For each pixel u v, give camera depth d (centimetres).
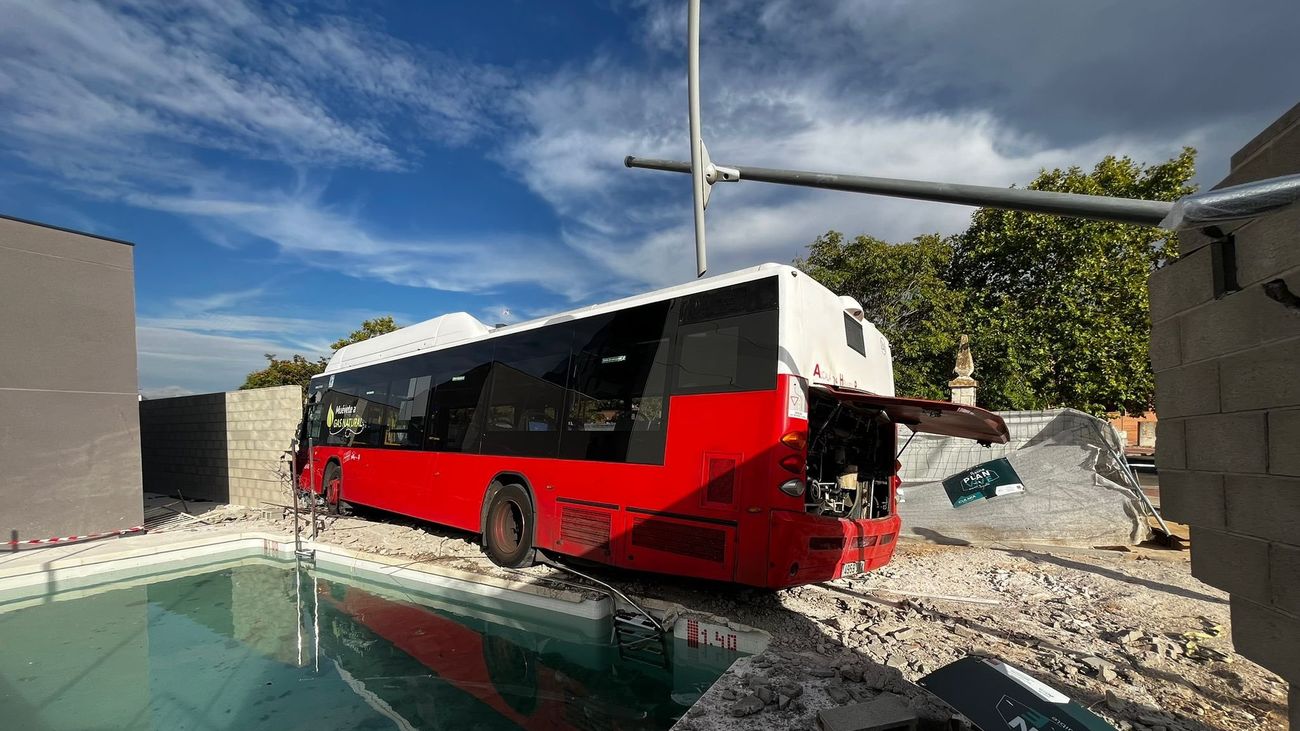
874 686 385
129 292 1012
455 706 441
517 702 448
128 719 425
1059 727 259
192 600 719
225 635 597
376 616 650
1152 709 370
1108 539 888
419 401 966
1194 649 470
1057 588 659
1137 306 1655
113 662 531
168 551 904
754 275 553
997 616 557
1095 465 939
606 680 488
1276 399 179
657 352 611
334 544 888
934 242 1686
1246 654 198
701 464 548
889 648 467
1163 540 892
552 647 560
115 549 876
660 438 587
